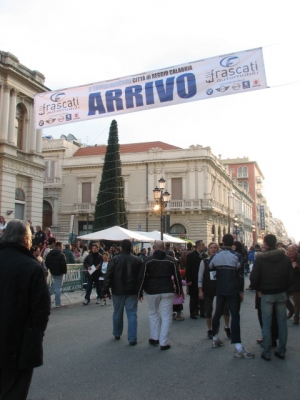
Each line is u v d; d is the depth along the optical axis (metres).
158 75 8.41
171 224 38.97
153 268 6.74
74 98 9.03
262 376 5.02
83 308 11.42
